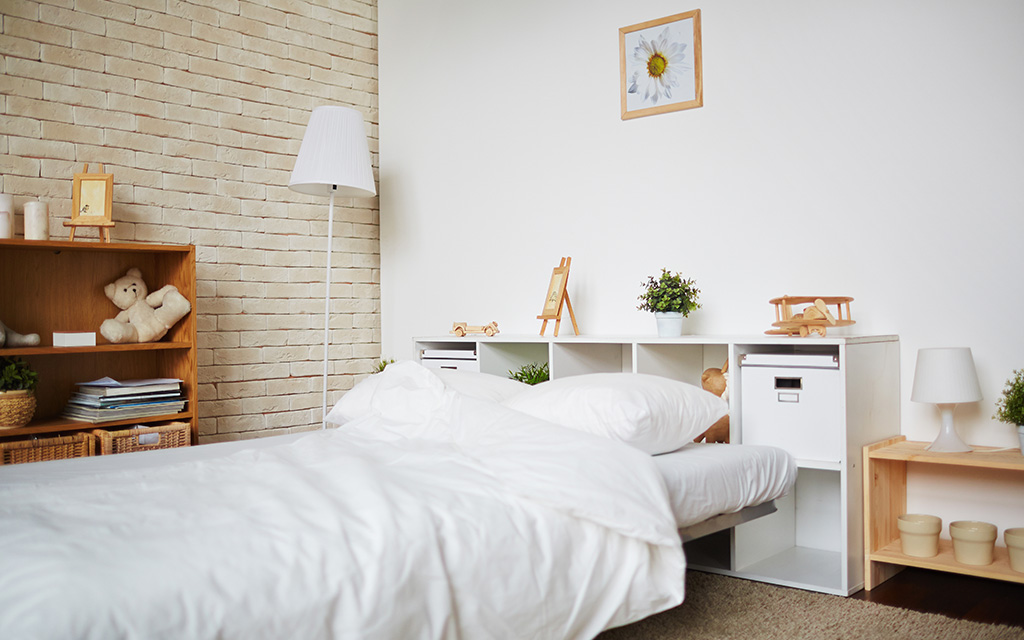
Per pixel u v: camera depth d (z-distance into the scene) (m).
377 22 4.21
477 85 3.81
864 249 2.78
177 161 3.49
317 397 3.93
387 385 2.52
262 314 3.75
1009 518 2.54
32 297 3.06
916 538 2.44
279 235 3.81
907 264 2.70
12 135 3.07
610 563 1.69
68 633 1.05
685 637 2.07
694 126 3.15
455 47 3.89
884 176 2.74
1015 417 2.37
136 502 1.51
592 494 1.65
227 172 3.65
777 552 2.82
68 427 2.85
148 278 3.36
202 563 1.24
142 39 3.40
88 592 1.11
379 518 1.44
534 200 3.61
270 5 3.80
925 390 2.46
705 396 2.29
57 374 3.12
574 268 3.48
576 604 1.63
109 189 3.05
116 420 2.95
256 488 1.56
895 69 2.72
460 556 1.48
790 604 2.32
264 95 3.78
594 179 3.42
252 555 1.29
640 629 2.12
